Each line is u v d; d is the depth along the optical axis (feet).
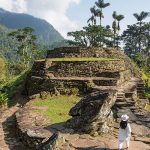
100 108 42.73
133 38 329.11
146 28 299.79
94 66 89.71
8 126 56.44
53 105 66.49
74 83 81.82
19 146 44.52
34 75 98.07
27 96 96.48
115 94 45.55
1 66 211.41
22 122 51.06
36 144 40.65
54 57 113.39
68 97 76.69
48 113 58.13
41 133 43.27
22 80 118.83
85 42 250.16
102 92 44.98
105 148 37.14
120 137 35.24
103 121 43.09
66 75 89.25
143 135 43.98
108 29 243.40
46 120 52.39
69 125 45.34
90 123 42.60
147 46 308.40
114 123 48.62
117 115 55.42
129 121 51.72
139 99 81.76
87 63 89.97
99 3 236.84
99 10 238.07
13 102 91.97
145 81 116.78
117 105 63.31
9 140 47.57
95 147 37.42
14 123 56.65
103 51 112.47
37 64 100.58
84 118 43.47
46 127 46.55
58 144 36.37
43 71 92.99
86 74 88.33
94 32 238.48
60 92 80.94
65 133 42.57
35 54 258.98
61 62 92.27
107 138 41.42
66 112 59.57
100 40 246.06
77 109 44.96
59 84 82.48
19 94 103.09
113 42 260.21
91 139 40.52
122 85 84.69
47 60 96.02
